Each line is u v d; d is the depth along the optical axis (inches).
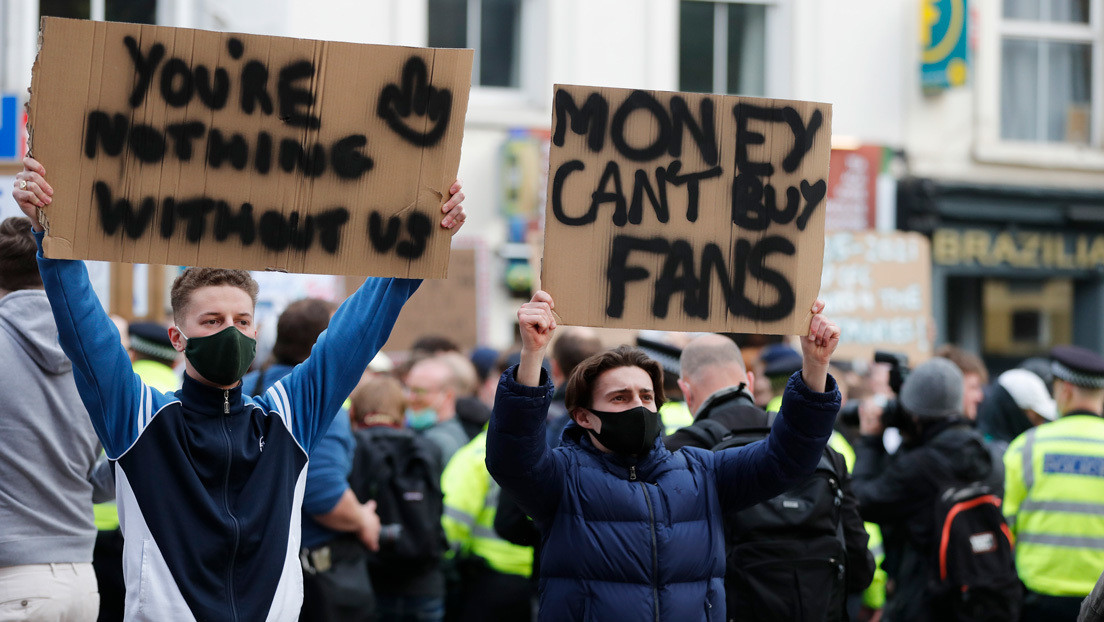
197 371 462.3
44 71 440.1
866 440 825.5
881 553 829.2
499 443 486.0
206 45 454.3
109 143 446.3
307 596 689.6
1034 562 807.7
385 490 802.8
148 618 438.3
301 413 485.7
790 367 828.6
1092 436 812.6
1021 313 1950.1
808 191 511.8
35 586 518.3
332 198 463.2
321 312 713.0
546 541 511.8
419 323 1379.2
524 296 1699.1
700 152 504.4
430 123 468.1
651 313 497.4
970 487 757.9
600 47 1737.2
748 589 599.5
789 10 1817.2
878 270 1473.9
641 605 495.8
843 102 1830.7
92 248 444.5
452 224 469.1
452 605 909.2
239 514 458.0
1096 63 1953.7
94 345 444.5
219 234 455.2
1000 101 1931.6
